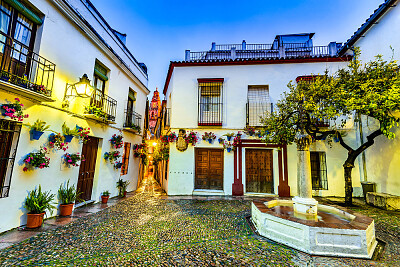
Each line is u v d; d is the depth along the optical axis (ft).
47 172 15.29
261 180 27.35
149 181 45.32
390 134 16.28
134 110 31.45
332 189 26.03
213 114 28.71
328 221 12.61
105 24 23.67
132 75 28.86
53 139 15.51
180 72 29.76
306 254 10.35
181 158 27.81
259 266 9.17
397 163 21.17
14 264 8.93
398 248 11.13
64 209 16.31
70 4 17.78
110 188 24.26
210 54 39.50
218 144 27.84
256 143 27.37
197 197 25.67
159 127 47.11
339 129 26.78
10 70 12.80
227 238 12.51
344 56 27.50
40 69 14.60
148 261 9.54
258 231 13.47
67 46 17.19
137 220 15.97
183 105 28.94
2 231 12.07
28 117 13.50
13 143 12.89
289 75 28.37
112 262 9.39
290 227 11.55
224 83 28.99
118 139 24.61
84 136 18.54
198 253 10.44
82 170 20.07
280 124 21.25
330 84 18.08
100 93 22.65
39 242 11.25
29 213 13.30
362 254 10.03
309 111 17.88
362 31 25.50
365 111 16.85
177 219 16.42
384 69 18.12
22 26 13.83
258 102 28.40
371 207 20.76
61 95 16.56
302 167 14.46
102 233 12.99
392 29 21.53
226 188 26.91
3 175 12.41
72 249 10.59
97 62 21.95
